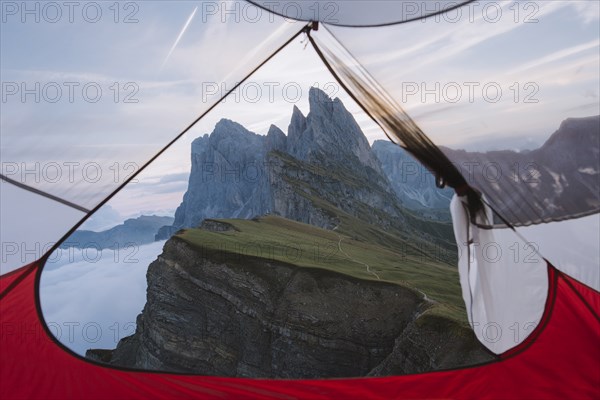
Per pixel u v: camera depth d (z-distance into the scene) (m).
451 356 46.03
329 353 60.47
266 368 62.56
